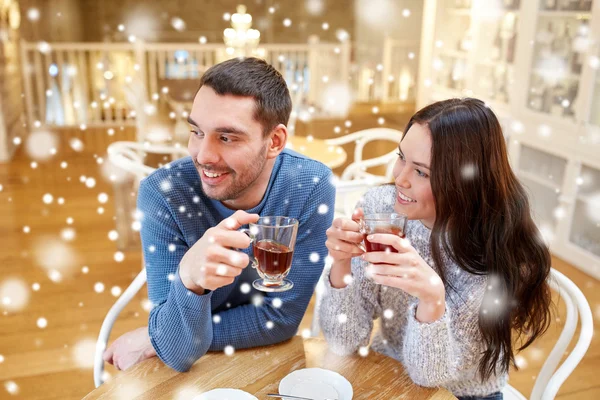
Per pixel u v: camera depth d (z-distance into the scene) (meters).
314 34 9.77
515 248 1.25
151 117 4.95
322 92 7.12
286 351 1.30
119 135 6.17
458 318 1.26
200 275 1.05
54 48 6.25
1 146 5.15
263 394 1.14
